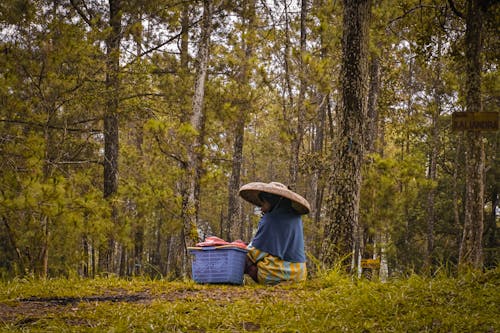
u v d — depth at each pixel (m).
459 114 6.94
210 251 7.68
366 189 14.24
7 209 9.36
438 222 29.56
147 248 35.84
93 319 4.91
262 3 19.59
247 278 7.84
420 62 13.05
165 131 12.45
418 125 29.08
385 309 4.77
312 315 4.79
